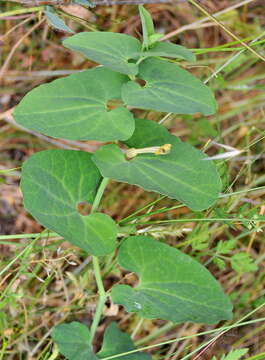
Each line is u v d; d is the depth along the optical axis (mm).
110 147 257
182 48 268
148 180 248
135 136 271
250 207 366
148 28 263
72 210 257
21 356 341
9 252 386
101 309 278
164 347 359
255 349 345
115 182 410
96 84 260
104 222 255
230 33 326
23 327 344
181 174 256
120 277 357
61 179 260
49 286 365
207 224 347
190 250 381
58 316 355
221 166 351
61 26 339
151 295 262
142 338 368
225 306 255
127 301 264
